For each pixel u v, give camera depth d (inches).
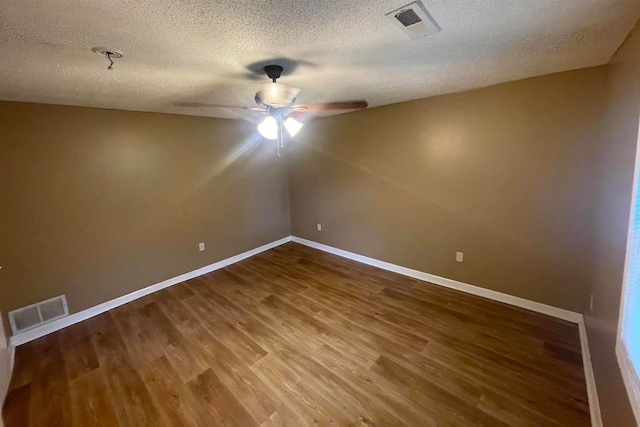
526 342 90.4
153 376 82.8
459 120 113.9
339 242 174.6
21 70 67.9
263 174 181.6
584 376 76.5
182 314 115.6
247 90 95.6
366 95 113.7
